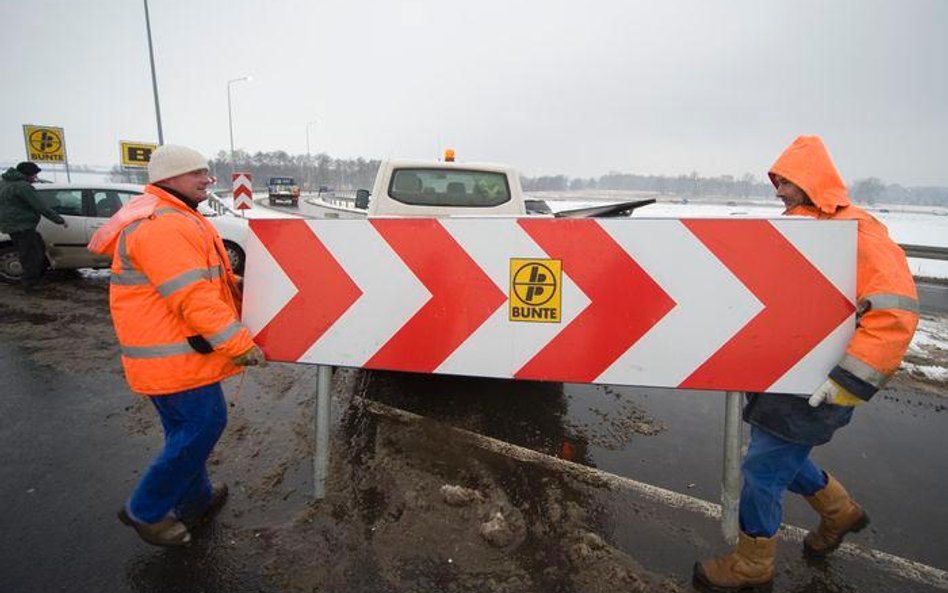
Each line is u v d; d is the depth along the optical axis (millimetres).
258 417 3676
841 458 3410
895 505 2887
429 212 5086
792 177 2037
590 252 2211
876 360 1730
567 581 2199
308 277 2395
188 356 2086
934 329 6793
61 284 7816
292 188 37500
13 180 7047
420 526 2498
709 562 2207
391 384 4363
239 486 2828
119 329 2066
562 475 3053
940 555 2475
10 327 5715
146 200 2037
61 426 3545
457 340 2338
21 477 2932
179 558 2293
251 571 2221
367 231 2348
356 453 3182
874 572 2342
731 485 2271
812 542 2438
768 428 2055
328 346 2418
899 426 3900
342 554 2311
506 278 2279
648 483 3014
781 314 2088
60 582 2160
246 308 2426
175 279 1932
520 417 3832
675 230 2143
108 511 2639
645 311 2193
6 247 7688
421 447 3295
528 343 2289
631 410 4039
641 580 2215
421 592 2121
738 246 2102
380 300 2367
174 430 2223
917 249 11008
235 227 8234
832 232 2018
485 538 2416
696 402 4230
